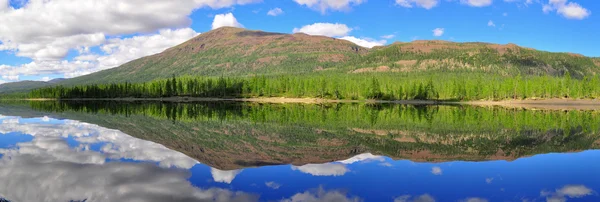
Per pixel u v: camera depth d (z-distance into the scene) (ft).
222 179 57.77
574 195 52.37
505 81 526.57
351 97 568.82
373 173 64.03
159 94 643.45
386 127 156.25
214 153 83.35
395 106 391.86
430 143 108.27
